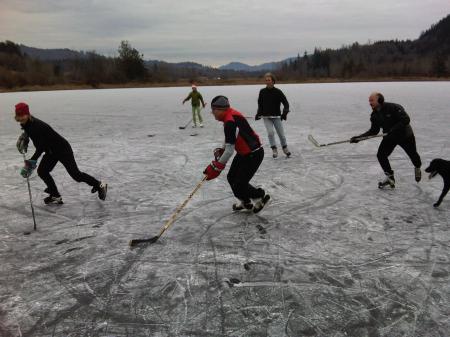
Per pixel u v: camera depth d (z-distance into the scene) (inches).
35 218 183.3
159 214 185.0
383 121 204.8
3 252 148.4
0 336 101.9
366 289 119.3
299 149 330.6
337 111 626.8
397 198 199.5
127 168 275.1
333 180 235.0
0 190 228.1
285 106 287.4
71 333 102.7
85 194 218.1
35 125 174.1
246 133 163.9
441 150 305.3
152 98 1086.4
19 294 120.6
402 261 135.3
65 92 1636.3
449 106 642.8
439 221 168.7
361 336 99.4
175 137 407.8
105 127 491.2
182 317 108.0
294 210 185.9
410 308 110.0
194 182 237.5
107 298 117.6
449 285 120.5
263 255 141.9
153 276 129.2
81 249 149.9
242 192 173.0
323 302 113.4
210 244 151.9
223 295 117.7
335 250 144.5
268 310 110.3
